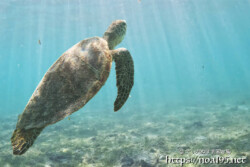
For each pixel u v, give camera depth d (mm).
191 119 12875
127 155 7133
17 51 54156
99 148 8312
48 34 38781
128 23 36125
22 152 1950
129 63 2713
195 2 27266
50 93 2209
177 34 53562
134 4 25797
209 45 89062
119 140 9297
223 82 49156
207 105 18188
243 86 34125
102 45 2535
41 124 2029
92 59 2354
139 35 48438
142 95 34500
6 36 36500
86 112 21344
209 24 44938
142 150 7613
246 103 16719
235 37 72500
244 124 10039
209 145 7297
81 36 44875
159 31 46438
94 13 28094
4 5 22641
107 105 27109
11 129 14094
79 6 24406
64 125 14078
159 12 30969
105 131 11812
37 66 108500
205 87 40438
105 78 2225
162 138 9016
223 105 16469
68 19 29922
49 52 64250
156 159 6465
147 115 15945
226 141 7496
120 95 2445
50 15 27344
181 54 115562
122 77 2566
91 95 2098
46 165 6730
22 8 24047
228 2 28797
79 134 11203
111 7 26141
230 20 42906
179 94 31812
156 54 104875
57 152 7980
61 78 2281
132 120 14445
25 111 2191
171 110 17422
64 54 2594
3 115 22656
